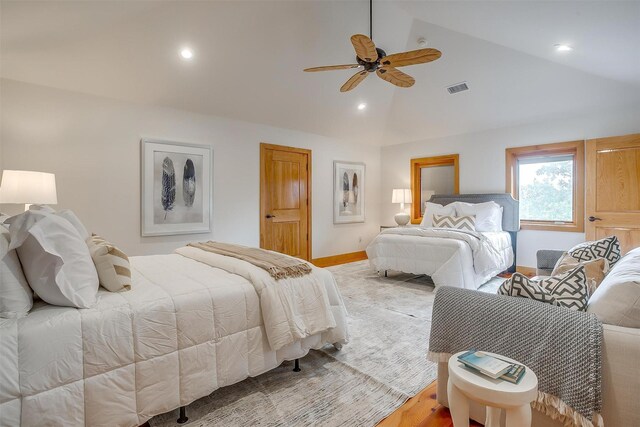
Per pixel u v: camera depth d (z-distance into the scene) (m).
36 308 1.34
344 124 5.50
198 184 4.18
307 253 5.49
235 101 4.20
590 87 3.80
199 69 3.54
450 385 1.22
